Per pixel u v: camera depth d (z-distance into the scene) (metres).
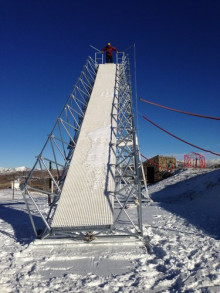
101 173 10.66
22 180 39.09
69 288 5.86
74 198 9.78
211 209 14.42
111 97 15.65
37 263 7.34
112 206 9.38
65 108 13.00
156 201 20.34
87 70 17.81
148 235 9.72
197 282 5.75
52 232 8.97
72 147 12.94
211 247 8.08
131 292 5.59
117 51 21.42
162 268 6.82
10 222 13.89
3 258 7.87
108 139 12.41
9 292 5.77
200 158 32.31
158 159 33.78
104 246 8.64
